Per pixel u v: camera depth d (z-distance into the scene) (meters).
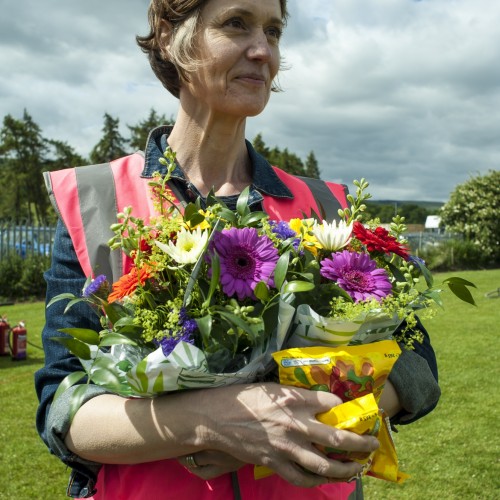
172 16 1.50
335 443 1.09
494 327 9.16
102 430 1.22
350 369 1.14
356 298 1.10
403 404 1.37
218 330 1.11
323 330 1.14
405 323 1.47
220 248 1.12
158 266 1.12
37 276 14.87
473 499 4.13
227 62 1.44
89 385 1.29
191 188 1.53
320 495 1.36
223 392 1.15
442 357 7.38
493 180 22.31
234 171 1.63
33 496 4.22
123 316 1.18
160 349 1.09
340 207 1.72
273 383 1.15
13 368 7.40
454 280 1.26
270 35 1.52
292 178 1.71
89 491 1.35
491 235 21.45
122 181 1.52
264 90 1.51
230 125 1.54
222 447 1.14
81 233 1.43
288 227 1.27
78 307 1.37
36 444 5.04
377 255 1.27
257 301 1.15
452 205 22.84
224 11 1.43
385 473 1.31
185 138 1.59
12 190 54.09
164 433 1.17
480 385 6.30
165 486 1.29
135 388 1.14
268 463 1.12
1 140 53.59
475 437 5.04
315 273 1.18
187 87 1.57
